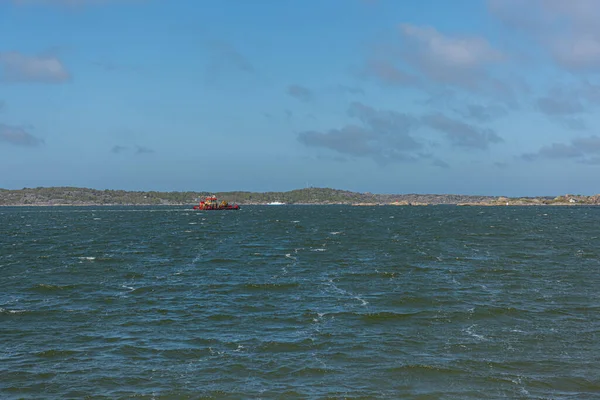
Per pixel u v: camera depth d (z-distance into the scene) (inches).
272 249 2987.2
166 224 5959.6
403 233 4183.1
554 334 1237.1
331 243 3319.4
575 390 922.7
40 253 2802.7
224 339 1218.6
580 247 3006.9
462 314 1417.3
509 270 2124.8
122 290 1766.7
